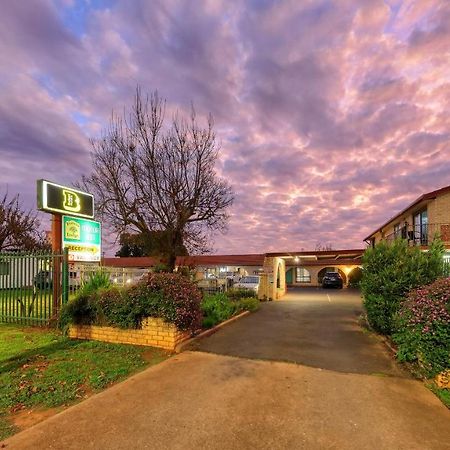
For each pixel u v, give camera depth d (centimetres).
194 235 1606
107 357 674
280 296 2441
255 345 793
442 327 545
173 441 376
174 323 741
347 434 393
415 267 898
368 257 992
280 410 450
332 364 652
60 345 759
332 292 3027
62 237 1027
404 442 379
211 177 1531
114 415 433
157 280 777
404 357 626
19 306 986
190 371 600
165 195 1423
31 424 417
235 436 387
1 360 649
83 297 831
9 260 1000
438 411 456
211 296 1382
